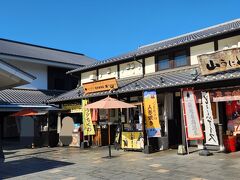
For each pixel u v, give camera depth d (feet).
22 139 67.62
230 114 45.11
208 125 39.91
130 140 47.62
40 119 65.21
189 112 41.11
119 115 59.47
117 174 31.22
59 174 32.50
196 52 49.21
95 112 55.21
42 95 83.20
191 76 44.19
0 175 33.19
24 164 40.29
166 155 41.63
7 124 82.43
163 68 54.08
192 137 40.83
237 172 29.60
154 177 29.12
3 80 31.50
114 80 52.54
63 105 62.85
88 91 57.57
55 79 89.66
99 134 56.85
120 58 59.21
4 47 85.66
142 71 57.31
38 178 31.04
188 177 28.55
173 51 52.44
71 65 90.17
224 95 39.27
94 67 66.33
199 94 41.27
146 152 44.45
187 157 39.09
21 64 82.43
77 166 36.83
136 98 54.49
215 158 37.40
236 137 43.37
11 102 72.84
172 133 49.55
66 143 60.59
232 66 40.09
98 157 43.21
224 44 45.70
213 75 41.34
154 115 44.52
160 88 44.19
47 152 52.75
